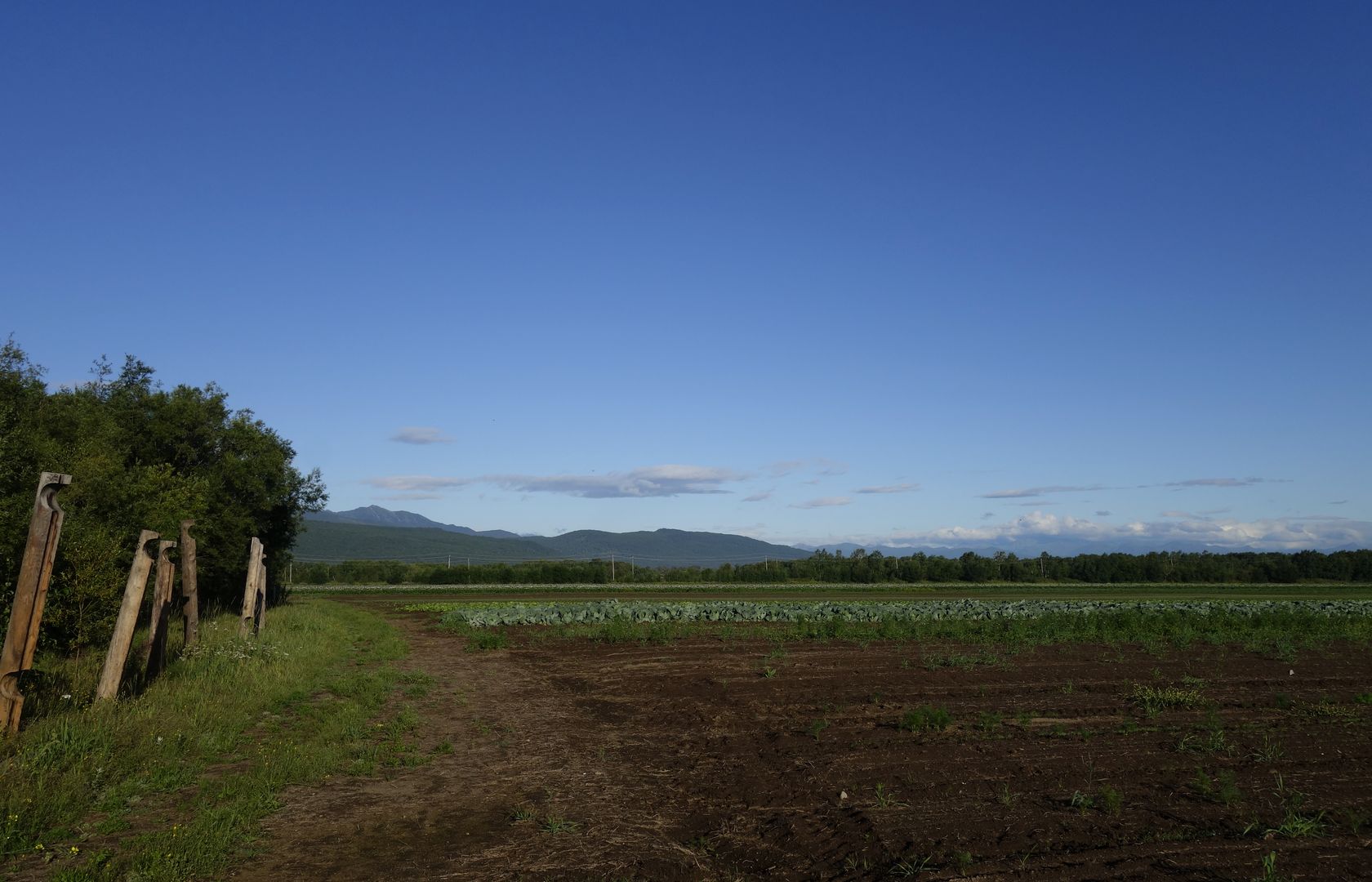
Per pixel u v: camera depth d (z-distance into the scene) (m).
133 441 35.38
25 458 21.02
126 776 10.13
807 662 22.44
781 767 11.45
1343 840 8.22
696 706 16.34
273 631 25.73
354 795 10.30
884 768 11.20
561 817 9.46
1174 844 8.12
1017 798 9.72
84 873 7.05
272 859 8.05
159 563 16.09
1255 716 14.77
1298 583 105.62
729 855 8.31
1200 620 33.78
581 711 16.30
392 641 28.55
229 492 38.53
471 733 14.20
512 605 53.97
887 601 60.03
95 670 15.82
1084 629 30.75
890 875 7.44
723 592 79.88
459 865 7.96
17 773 9.12
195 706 13.57
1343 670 20.88
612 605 47.00
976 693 17.34
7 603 17.00
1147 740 12.81
